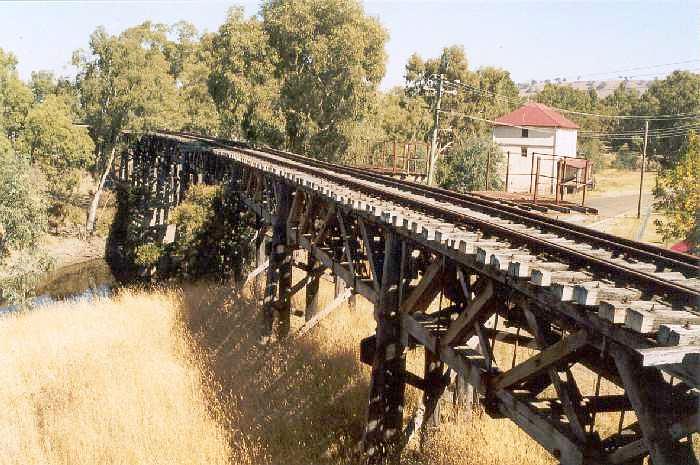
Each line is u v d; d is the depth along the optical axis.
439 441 8.12
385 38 29.53
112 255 35.28
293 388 10.49
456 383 9.10
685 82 63.44
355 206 8.34
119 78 39.22
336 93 29.03
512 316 6.42
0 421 9.74
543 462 7.43
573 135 40.72
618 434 4.80
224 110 29.98
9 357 13.07
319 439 8.85
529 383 5.51
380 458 7.91
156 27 41.91
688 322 3.64
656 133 58.44
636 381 3.88
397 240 7.73
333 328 13.48
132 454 8.23
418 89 56.56
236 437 8.93
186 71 51.44
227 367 12.00
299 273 19.62
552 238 6.81
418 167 35.25
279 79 29.52
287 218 13.41
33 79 47.31
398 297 7.80
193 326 15.24
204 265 20.34
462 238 5.92
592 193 41.47
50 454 8.49
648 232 23.05
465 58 54.41
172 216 21.03
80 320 15.86
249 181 17.41
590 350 4.62
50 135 35.66
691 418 3.69
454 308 6.90
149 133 37.94
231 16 29.44
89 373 11.59
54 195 41.28
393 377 7.93
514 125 37.81
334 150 30.97
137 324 15.11
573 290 4.17
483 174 32.91
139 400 9.94
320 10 28.53
